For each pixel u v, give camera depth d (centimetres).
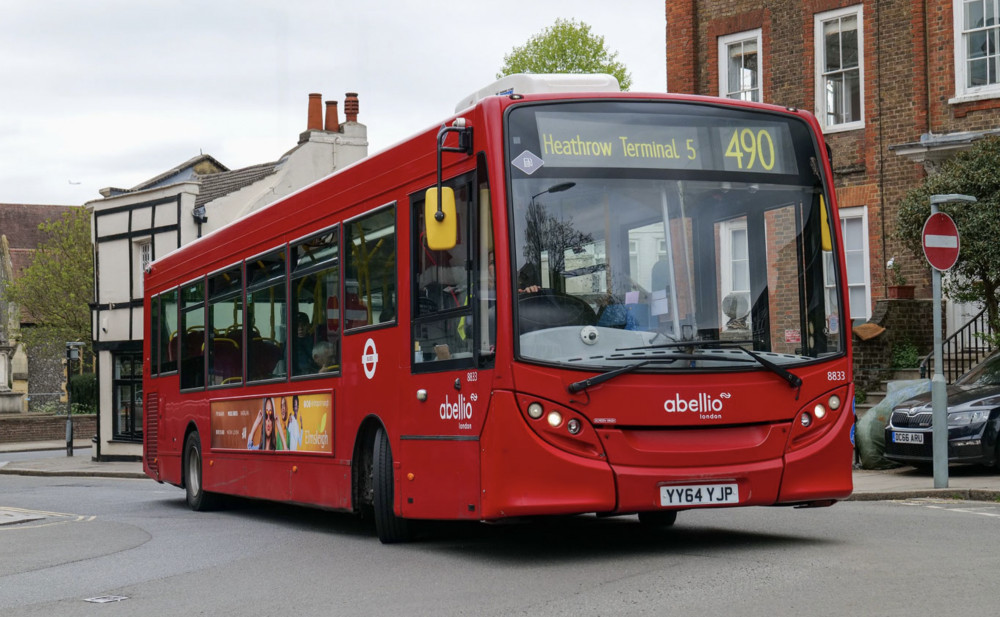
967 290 1920
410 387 1023
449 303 965
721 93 2566
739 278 934
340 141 4166
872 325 2103
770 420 914
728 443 904
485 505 898
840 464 937
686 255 926
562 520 1281
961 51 2203
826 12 2394
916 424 1653
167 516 1603
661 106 947
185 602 823
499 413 887
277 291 1353
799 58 2431
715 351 910
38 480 2939
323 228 1226
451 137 970
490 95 973
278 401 1343
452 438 952
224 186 4116
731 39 2555
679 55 2614
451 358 958
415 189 1027
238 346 1485
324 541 1176
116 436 3869
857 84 2355
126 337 3859
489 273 907
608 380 884
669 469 887
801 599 698
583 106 933
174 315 1770
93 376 6406
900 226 1933
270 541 1202
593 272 906
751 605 686
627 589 764
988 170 1850
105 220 3991
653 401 887
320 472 1223
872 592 712
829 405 938
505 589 796
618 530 1152
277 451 1345
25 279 5916
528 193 907
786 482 912
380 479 1085
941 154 2086
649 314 909
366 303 1117
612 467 877
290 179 4025
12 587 935
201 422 1636
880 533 1030
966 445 1575
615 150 930
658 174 934
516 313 888
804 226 962
